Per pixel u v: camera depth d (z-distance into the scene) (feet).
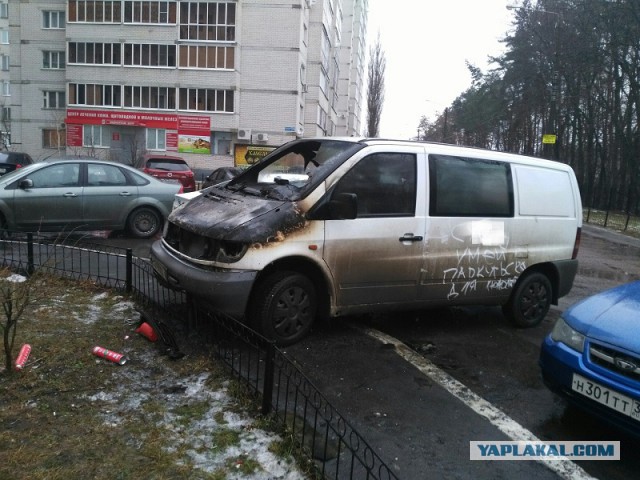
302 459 9.13
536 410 12.23
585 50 85.87
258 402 10.97
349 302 14.97
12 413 9.96
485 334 17.43
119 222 30.32
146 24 106.52
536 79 100.58
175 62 107.34
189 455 9.12
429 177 15.78
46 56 116.78
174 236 15.69
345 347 15.05
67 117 110.93
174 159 57.72
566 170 19.33
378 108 154.61
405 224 15.25
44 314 15.21
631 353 10.00
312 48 121.90
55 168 28.73
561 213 18.83
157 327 13.66
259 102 109.60
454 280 16.40
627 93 93.25
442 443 10.46
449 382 13.33
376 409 11.59
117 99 109.70
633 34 79.20
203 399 11.09
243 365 13.05
